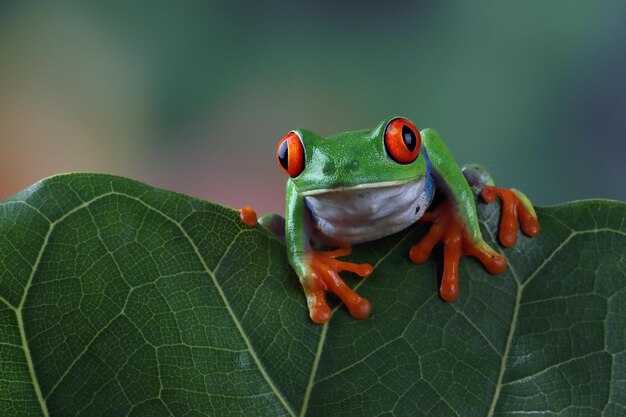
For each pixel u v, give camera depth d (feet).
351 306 0.83
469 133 1.67
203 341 0.82
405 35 1.72
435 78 1.70
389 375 0.83
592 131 1.61
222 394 0.82
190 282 0.83
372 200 0.84
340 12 1.75
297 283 0.84
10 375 0.80
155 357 0.81
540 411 0.82
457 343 0.83
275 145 1.75
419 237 0.86
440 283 0.84
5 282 0.80
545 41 1.63
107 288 0.81
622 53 1.58
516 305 0.84
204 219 0.83
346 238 0.86
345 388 0.83
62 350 0.80
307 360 0.83
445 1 1.69
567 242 0.84
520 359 0.83
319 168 0.85
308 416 0.82
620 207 0.84
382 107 1.72
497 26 1.66
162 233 0.83
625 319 0.83
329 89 1.75
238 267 0.83
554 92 1.63
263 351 0.83
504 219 0.85
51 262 0.81
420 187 0.86
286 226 0.86
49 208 0.81
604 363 0.83
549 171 1.63
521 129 1.64
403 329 0.84
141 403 0.81
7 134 1.74
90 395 0.80
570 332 0.83
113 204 0.82
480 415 0.82
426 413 0.82
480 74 1.67
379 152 0.85
